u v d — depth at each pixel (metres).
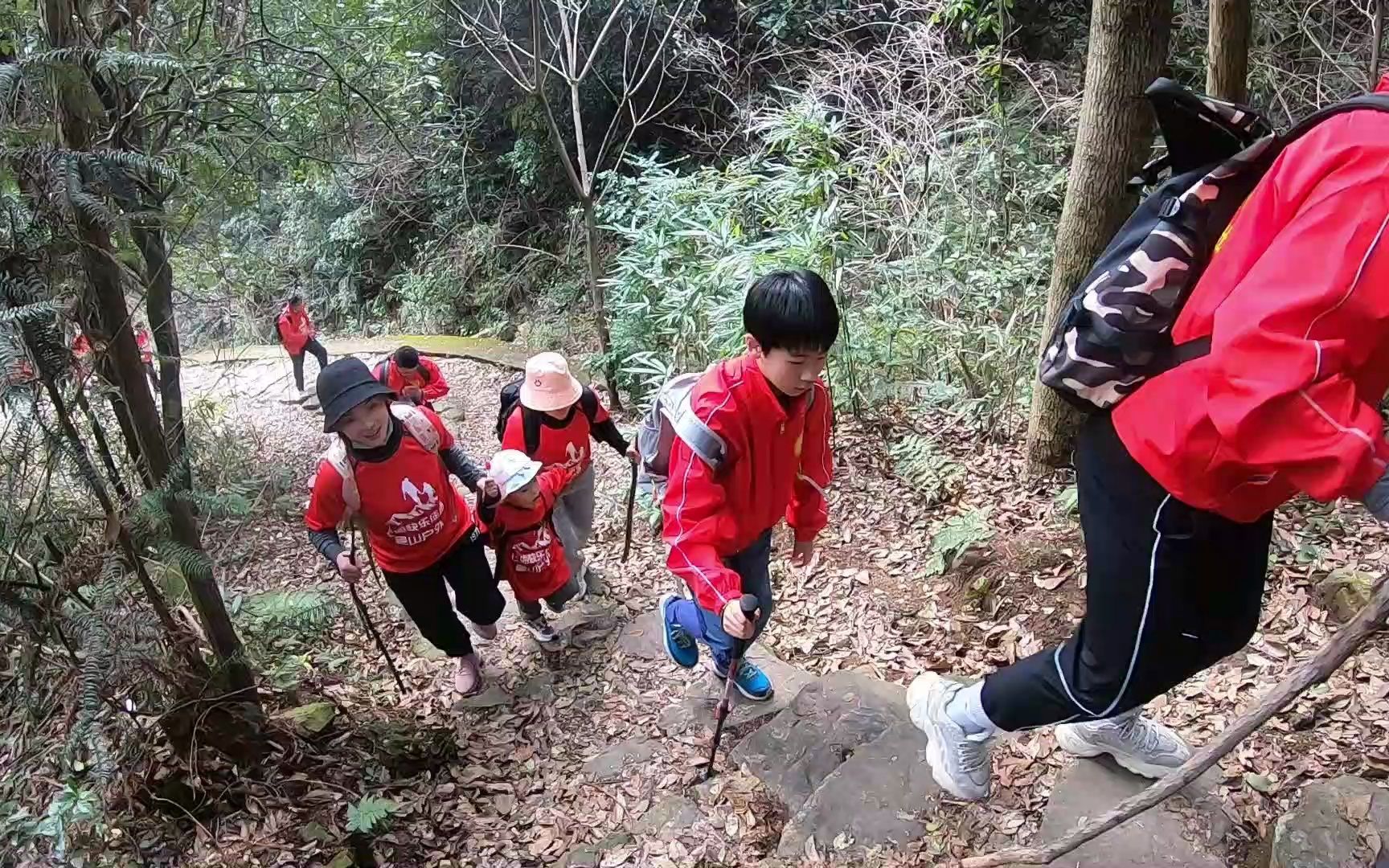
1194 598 1.55
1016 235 5.38
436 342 9.99
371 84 3.94
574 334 9.38
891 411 4.97
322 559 4.72
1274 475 1.35
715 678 3.10
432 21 8.05
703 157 9.62
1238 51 3.20
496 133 11.30
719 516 2.29
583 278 10.11
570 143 10.44
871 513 4.09
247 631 3.31
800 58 8.66
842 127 6.15
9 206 1.83
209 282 3.79
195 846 2.50
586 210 6.33
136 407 2.28
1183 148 1.46
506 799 2.72
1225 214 1.39
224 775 2.68
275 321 8.34
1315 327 1.14
